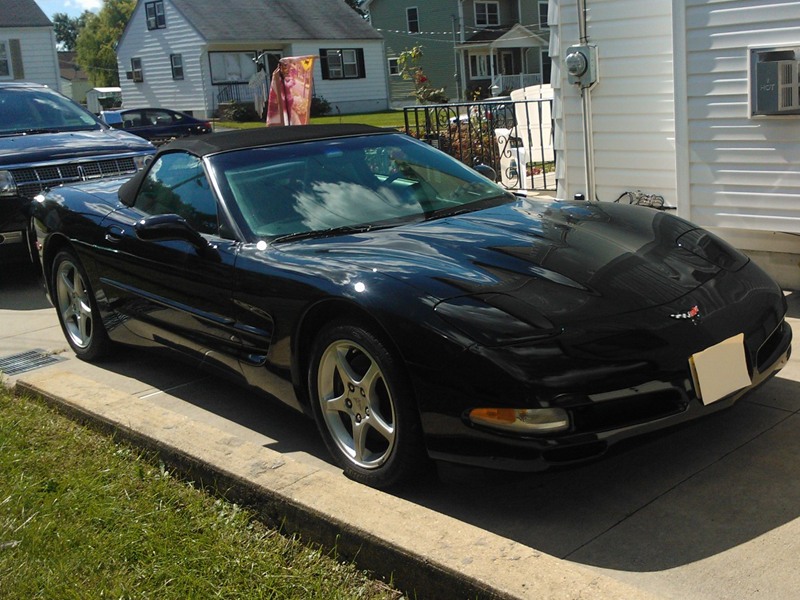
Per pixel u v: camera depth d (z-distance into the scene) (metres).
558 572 2.46
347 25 45.81
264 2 44.47
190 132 29.55
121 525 3.19
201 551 2.96
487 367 2.92
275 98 10.17
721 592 2.60
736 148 5.43
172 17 41.75
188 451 3.52
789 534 2.88
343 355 3.44
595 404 2.91
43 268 5.64
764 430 3.69
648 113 6.09
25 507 3.37
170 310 4.42
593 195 6.46
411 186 4.37
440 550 2.64
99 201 5.24
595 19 6.20
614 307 3.12
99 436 4.04
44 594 2.79
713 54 5.38
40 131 8.51
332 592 2.69
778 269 5.69
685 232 3.87
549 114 11.92
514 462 2.94
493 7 48.91
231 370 4.11
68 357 5.64
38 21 33.47
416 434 3.18
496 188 4.56
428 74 49.44
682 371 3.06
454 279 3.24
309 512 2.98
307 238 3.92
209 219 4.21
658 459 3.51
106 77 86.19
